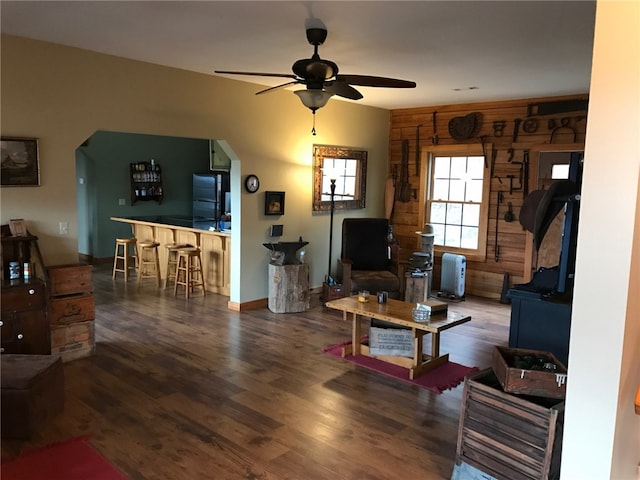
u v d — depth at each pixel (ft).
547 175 20.27
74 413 10.75
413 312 13.10
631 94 5.66
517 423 7.90
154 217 26.91
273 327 17.12
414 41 12.34
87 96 14.08
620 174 5.81
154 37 12.49
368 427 10.43
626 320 5.96
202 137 17.02
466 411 8.54
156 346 15.02
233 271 19.15
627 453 6.88
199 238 22.39
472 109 22.03
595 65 5.85
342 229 20.79
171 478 8.54
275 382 12.58
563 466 6.48
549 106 19.85
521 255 21.20
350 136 22.66
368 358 14.30
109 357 14.06
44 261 13.71
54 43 13.24
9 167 12.80
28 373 9.93
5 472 8.63
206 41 12.80
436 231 23.91
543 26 11.01
